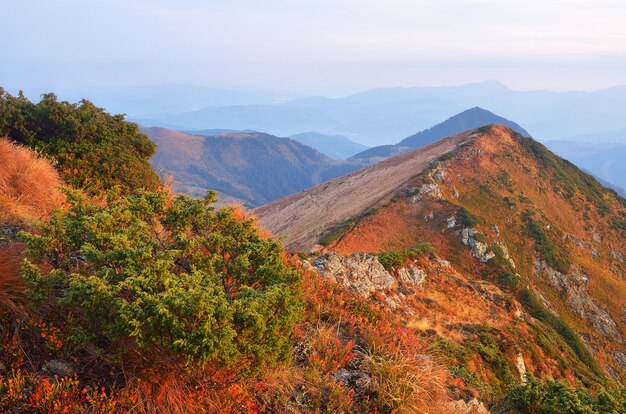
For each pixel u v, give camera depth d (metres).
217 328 3.98
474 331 18.62
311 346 5.98
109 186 12.98
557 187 94.62
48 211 8.04
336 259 17.20
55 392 3.65
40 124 13.57
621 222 89.94
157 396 4.05
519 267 71.19
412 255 25.81
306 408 4.85
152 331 3.88
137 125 16.70
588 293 71.31
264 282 5.26
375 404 5.24
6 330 4.21
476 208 81.94
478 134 105.50
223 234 6.07
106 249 4.80
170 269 5.00
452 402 6.39
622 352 63.94
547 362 22.61
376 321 7.92
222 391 4.32
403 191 82.00
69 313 4.33
